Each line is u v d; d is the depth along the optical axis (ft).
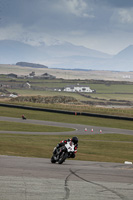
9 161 148.25
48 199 69.51
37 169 121.70
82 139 489.67
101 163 191.62
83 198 72.54
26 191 76.48
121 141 489.67
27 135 492.13
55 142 418.10
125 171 138.41
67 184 89.76
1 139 410.11
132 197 76.18
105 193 79.56
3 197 69.05
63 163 165.99
